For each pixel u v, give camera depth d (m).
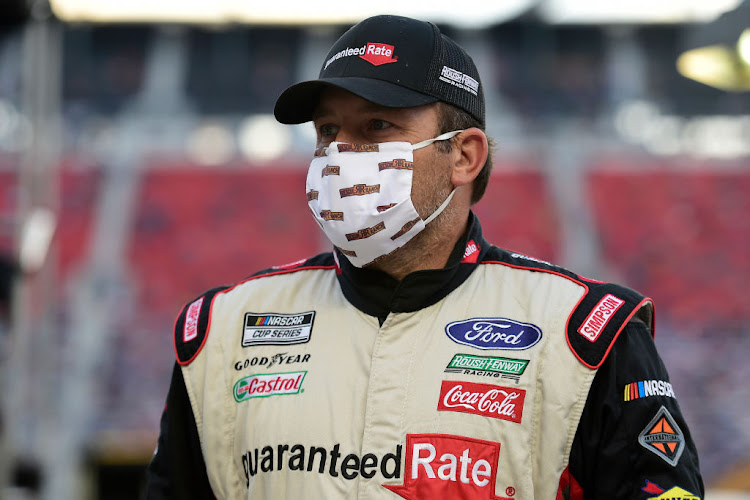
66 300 14.83
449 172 1.47
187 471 1.50
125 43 23.08
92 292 15.16
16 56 20.67
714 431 11.91
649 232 17.19
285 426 1.37
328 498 1.31
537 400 1.33
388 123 1.43
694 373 13.31
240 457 1.41
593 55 23.48
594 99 22.58
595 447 1.33
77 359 13.18
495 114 21.98
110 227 17.02
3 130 19.03
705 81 4.96
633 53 23.52
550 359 1.34
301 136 20.98
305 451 1.34
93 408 11.97
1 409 4.26
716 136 20.45
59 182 18.06
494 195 18.22
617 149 19.84
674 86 22.78
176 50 23.27
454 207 1.49
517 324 1.39
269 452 1.36
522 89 22.86
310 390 1.38
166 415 1.54
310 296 1.50
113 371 12.94
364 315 1.43
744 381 13.06
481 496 1.28
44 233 4.68
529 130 20.64
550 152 19.64
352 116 1.44
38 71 4.90
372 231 1.42
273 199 18.12
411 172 1.42
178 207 17.70
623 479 1.32
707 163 19.14
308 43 23.66
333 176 1.44
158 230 17.03
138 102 22.06
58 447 10.41
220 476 1.43
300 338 1.44
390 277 1.43
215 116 21.73
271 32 23.50
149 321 14.49
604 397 1.33
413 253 1.47
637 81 22.97
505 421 1.32
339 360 1.40
